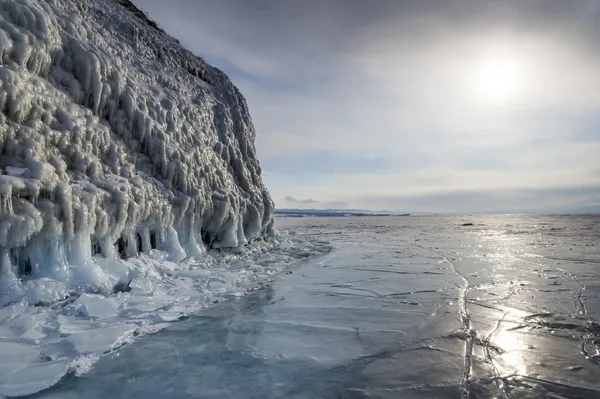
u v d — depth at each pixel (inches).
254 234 487.5
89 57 303.1
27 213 211.2
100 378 152.8
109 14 418.9
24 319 186.2
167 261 323.0
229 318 232.8
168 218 339.9
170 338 197.6
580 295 297.3
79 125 274.4
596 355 181.8
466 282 347.6
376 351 184.9
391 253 572.4
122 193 281.1
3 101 224.5
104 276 249.3
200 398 139.5
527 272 401.4
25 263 221.9
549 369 166.1
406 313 247.9
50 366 153.9
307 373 160.7
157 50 464.1
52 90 270.2
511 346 192.4
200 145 417.7
